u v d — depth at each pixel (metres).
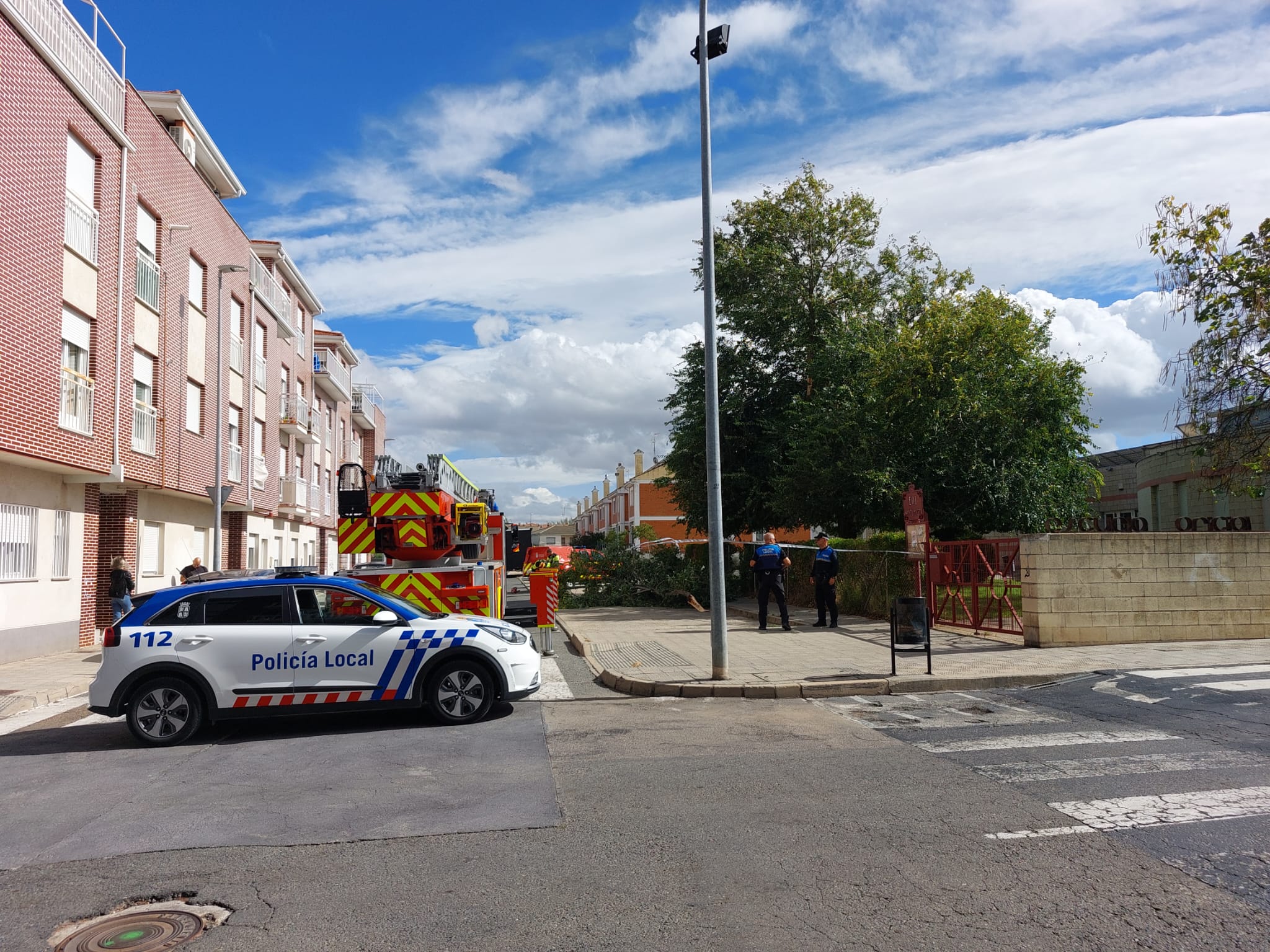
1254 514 27.86
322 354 41.31
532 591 14.63
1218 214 14.98
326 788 6.35
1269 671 10.41
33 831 5.53
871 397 21.12
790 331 27.78
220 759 7.45
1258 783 5.95
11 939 3.92
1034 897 4.12
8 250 13.80
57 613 16.23
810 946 3.67
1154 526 35.22
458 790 6.19
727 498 29.22
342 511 13.11
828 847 4.87
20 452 14.08
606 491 94.06
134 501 19.70
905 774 6.39
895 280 27.97
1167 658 11.48
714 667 10.70
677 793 5.99
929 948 3.62
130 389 18.44
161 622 8.38
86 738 8.70
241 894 4.38
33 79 14.66
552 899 4.22
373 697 8.50
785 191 28.17
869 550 18.22
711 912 4.04
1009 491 19.56
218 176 27.88
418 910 4.13
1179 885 4.23
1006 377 19.91
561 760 7.04
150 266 19.98
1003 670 10.84
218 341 21.08
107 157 17.47
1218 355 15.22
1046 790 5.88
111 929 4.00
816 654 12.69
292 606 8.58
